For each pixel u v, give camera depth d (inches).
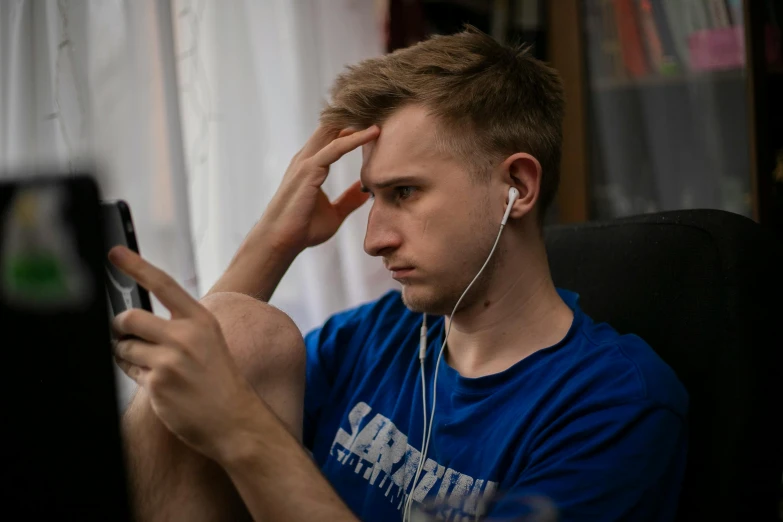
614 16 68.1
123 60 49.9
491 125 35.3
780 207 61.4
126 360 26.7
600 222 43.2
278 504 26.7
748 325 33.6
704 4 63.9
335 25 62.3
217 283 40.3
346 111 38.0
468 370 38.0
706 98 64.3
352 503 38.0
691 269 36.2
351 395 42.2
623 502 31.2
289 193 41.1
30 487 17.6
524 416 33.8
